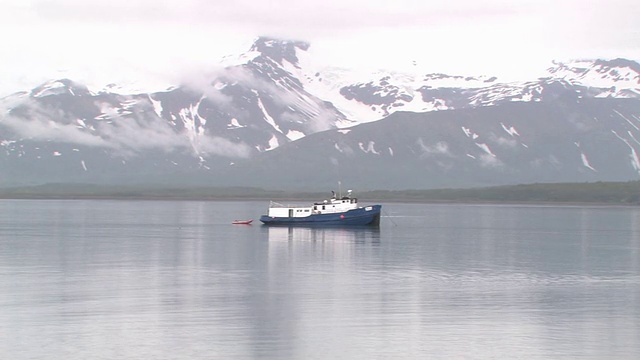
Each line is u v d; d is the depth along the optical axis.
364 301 115.06
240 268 156.50
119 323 98.25
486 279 141.62
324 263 166.75
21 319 100.38
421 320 101.19
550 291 126.94
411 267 160.00
